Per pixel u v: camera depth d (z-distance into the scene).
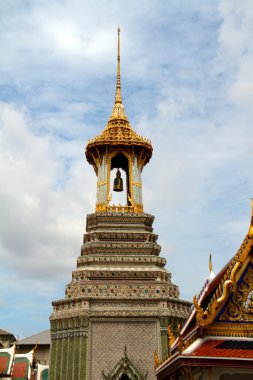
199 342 17.05
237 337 17.16
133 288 40.47
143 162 50.97
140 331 38.59
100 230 45.47
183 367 16.06
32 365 50.66
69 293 40.97
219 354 15.93
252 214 17.73
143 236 45.22
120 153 50.09
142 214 46.97
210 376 16.00
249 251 17.81
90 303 39.50
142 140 50.09
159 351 37.56
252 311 17.56
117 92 56.06
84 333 38.00
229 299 17.69
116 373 36.56
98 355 37.50
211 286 19.84
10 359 47.56
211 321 17.23
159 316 39.03
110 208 47.34
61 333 39.62
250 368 15.74
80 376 36.38
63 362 38.16
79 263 43.06
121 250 43.84
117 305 39.53
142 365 37.22
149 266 42.69
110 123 52.25
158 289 40.66
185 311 40.97
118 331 38.47
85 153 51.44
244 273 17.89
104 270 41.62
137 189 48.66
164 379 21.42
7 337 77.06
